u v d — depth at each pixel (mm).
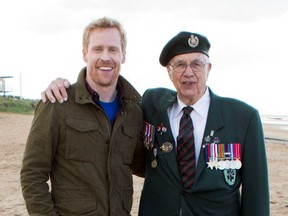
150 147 3434
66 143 3123
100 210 3139
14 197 7938
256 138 3291
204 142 3277
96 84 3244
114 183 3232
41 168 3111
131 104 3373
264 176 3293
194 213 3223
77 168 3121
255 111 3346
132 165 3676
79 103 3146
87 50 3277
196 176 3213
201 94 3385
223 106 3381
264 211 3252
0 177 9773
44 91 3186
